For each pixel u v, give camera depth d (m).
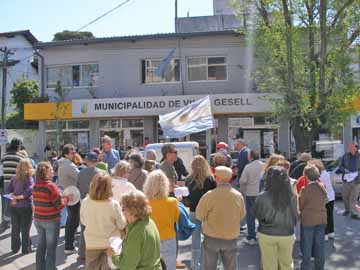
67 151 9.48
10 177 11.03
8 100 47.62
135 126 25.19
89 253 5.84
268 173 6.27
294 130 17.64
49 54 26.72
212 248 6.05
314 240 7.32
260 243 6.26
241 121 23.88
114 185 7.00
